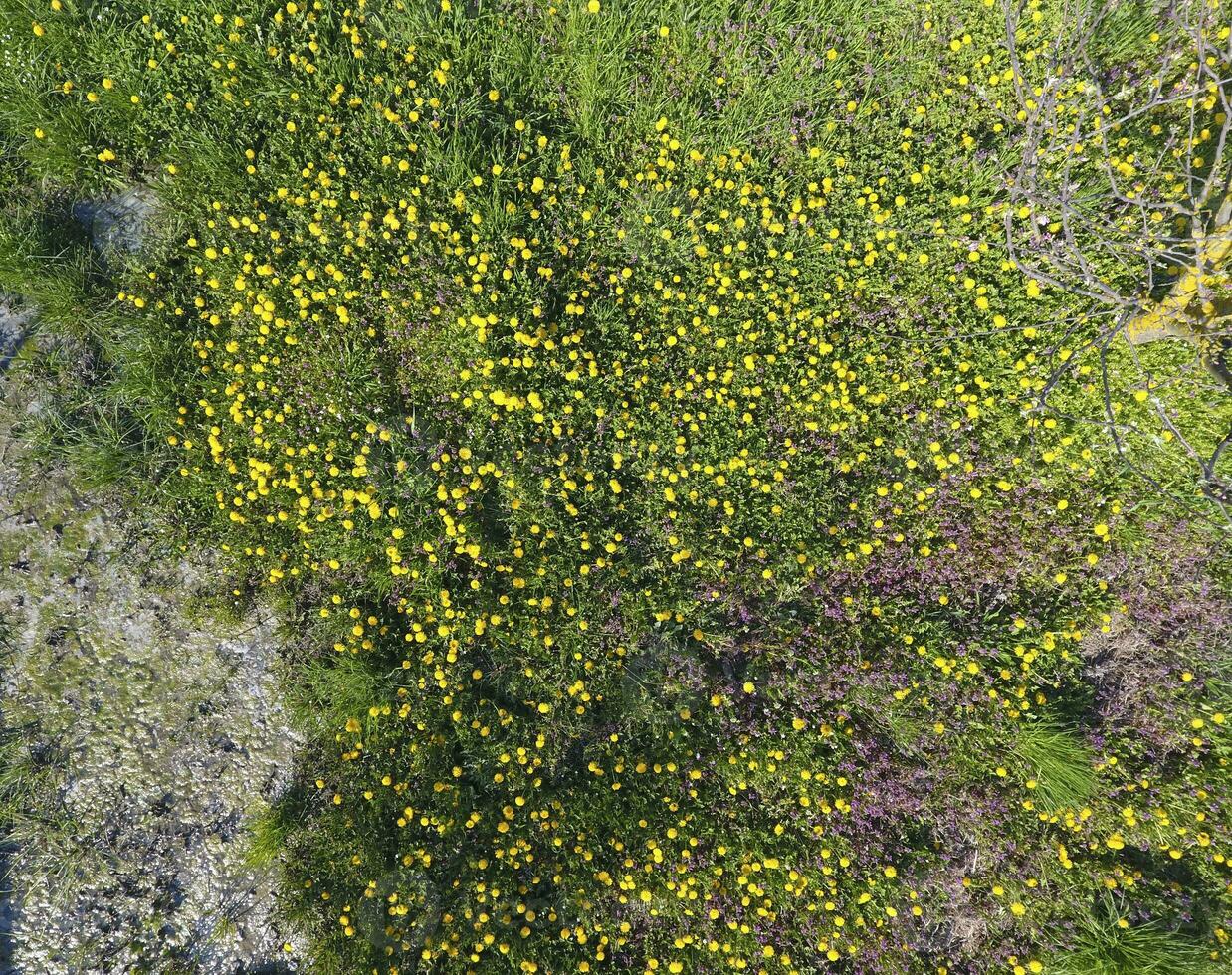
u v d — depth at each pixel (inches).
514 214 188.7
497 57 192.7
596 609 191.3
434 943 190.4
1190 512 177.8
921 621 186.2
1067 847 182.4
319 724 202.4
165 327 200.2
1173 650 183.5
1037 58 183.2
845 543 188.2
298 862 199.8
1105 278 178.5
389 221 185.9
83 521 207.2
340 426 195.8
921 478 188.1
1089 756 179.3
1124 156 179.0
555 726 192.5
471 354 193.0
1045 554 185.3
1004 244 181.0
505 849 190.7
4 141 201.6
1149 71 181.0
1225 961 173.2
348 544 193.8
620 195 193.3
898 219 185.6
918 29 189.8
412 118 187.8
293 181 194.4
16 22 193.6
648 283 192.7
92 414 205.0
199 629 207.3
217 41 193.9
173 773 208.5
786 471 190.4
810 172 190.7
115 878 205.8
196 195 198.4
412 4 190.1
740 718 190.1
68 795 206.8
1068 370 178.9
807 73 189.9
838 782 184.2
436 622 193.8
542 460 191.8
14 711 207.0
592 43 189.2
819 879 185.5
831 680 187.3
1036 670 184.5
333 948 195.8
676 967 182.1
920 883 183.5
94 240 204.7
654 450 189.8
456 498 189.2
